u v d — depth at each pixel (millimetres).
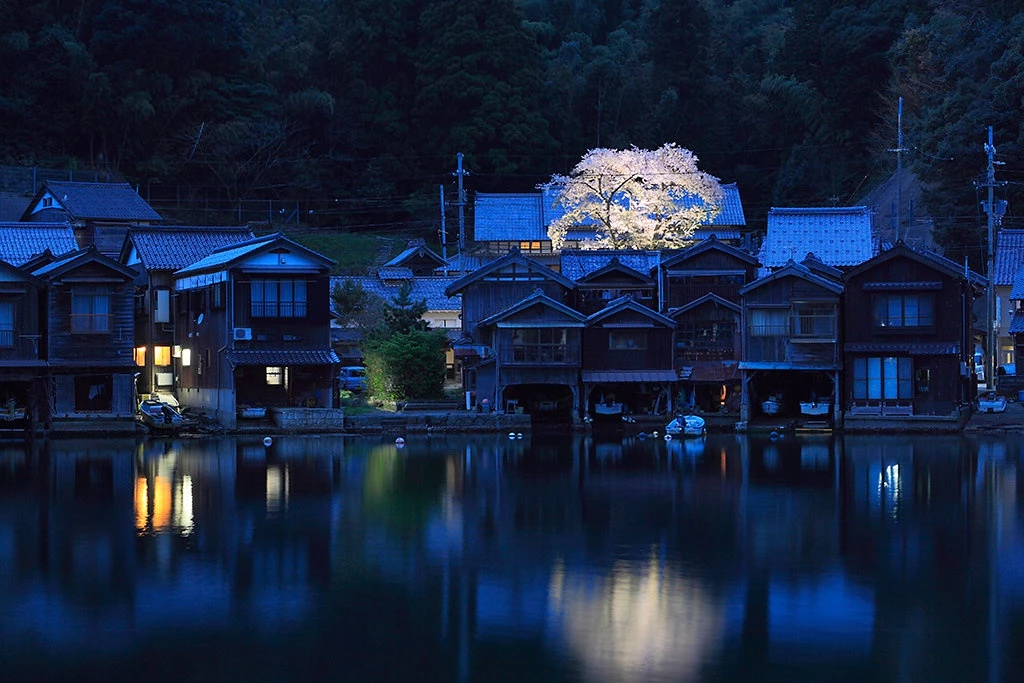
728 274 73875
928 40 106438
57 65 107938
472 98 119062
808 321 64250
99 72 107250
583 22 152125
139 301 74938
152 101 109562
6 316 59000
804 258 74812
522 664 26344
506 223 103375
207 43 112062
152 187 110438
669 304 74062
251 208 114438
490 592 31297
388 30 122188
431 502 42781
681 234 93188
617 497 43844
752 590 31500
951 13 107500
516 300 73000
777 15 157625
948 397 63469
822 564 34000
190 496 43656
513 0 129500
